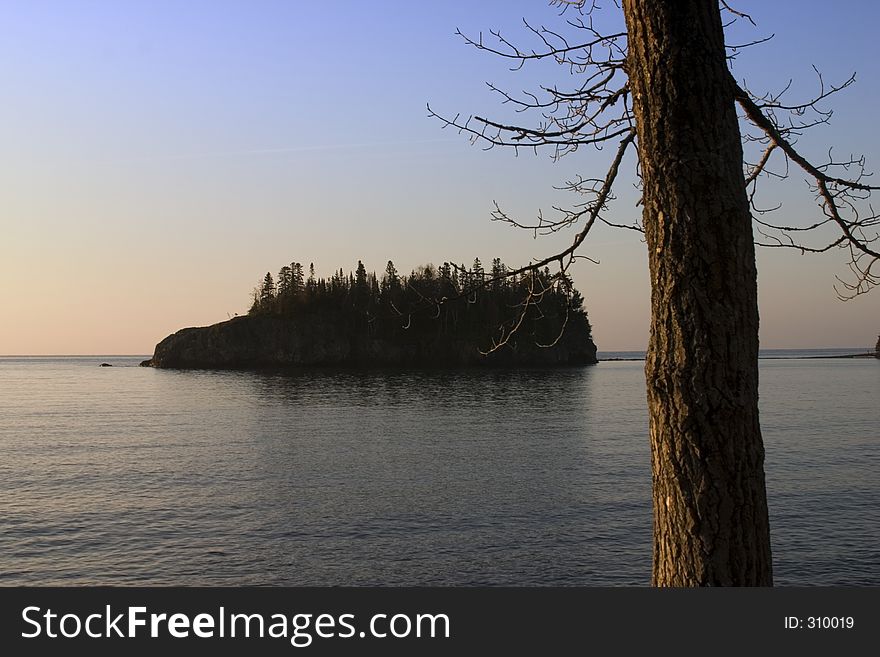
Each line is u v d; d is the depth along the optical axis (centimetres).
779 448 3750
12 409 7394
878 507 2278
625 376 14488
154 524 2203
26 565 1778
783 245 445
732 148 338
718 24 348
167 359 19225
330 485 2895
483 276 467
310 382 12394
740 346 326
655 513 343
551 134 432
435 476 3092
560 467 3281
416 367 17462
